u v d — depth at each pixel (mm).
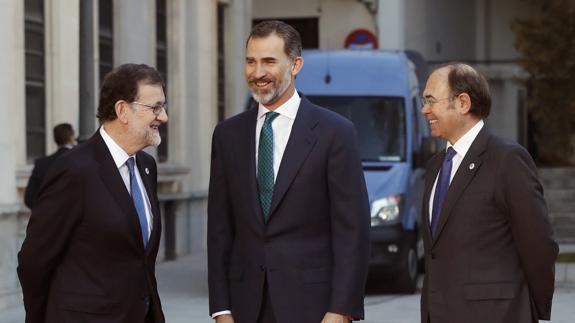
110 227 9930
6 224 22609
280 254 10523
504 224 10305
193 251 34969
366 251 10633
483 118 10500
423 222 10633
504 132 61375
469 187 10328
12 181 22859
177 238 33594
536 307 10438
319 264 10586
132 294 10047
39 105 24984
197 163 35094
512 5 61219
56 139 22172
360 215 10609
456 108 10383
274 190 10570
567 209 43750
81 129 21578
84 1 21578
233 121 10922
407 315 22078
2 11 22594
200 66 35219
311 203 10594
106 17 29359
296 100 10742
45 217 9945
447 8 55969
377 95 25734
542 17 42531
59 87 25359
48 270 10062
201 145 35344
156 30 32906
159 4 33125
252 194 10617
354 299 10484
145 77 9992
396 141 25406
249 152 10703
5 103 22656
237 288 10719
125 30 30016
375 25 47188
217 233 10836
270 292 10523
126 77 9977
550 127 43531
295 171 10570
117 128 10062
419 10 50312
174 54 33844
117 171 10047
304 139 10625
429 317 10508
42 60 25109
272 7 48062
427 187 10695
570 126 43281
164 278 28609
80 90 21609
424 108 10555
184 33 34188
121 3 29828
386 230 24531
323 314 10508
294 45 10445
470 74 10383
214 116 36500
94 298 9945
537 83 43000
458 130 10453
